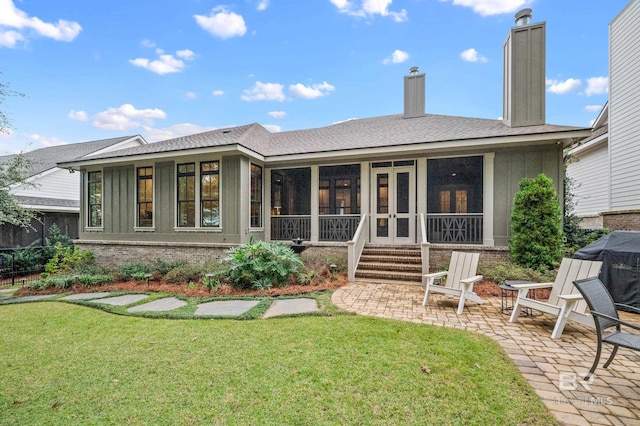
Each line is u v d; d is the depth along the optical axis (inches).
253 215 370.3
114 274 327.0
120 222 399.2
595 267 163.0
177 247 362.3
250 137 398.6
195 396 101.9
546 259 255.9
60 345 149.4
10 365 128.0
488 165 308.5
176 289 272.8
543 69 310.5
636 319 183.0
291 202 394.6
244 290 257.1
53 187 545.3
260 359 128.0
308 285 270.4
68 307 224.7
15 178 319.0
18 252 412.2
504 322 174.1
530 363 123.3
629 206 356.2
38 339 158.4
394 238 350.6
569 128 271.3
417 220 341.1
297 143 414.0
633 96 350.0
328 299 225.0
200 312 201.0
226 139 360.5
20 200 461.4
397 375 112.6
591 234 339.3
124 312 205.5
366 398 98.7
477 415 89.4
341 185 378.0
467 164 327.9
